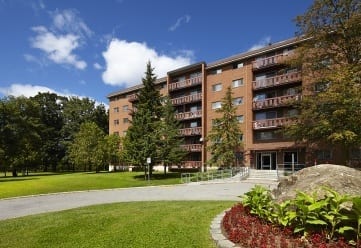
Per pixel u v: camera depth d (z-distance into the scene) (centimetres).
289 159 4169
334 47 3184
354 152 3575
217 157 4306
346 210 618
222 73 4962
